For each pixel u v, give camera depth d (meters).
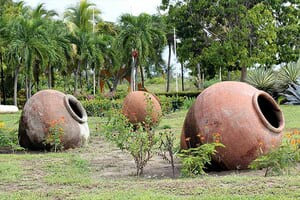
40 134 11.60
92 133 15.45
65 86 44.41
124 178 8.05
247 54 33.69
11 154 11.09
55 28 36.41
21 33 32.34
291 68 28.84
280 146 7.80
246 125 7.93
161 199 5.84
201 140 8.08
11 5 42.25
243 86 8.49
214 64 34.31
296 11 35.59
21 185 7.42
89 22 44.47
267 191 6.07
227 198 5.77
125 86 58.06
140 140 8.35
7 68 38.81
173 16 36.72
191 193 6.19
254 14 32.53
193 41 36.94
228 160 7.99
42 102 11.80
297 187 6.21
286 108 24.48
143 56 37.16
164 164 9.38
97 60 40.50
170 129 16.86
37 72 39.41
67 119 11.82
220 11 34.25
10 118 23.61
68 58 38.31
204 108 8.17
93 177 8.26
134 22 36.56
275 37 33.19
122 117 10.88
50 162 9.73
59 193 6.55
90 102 26.69
